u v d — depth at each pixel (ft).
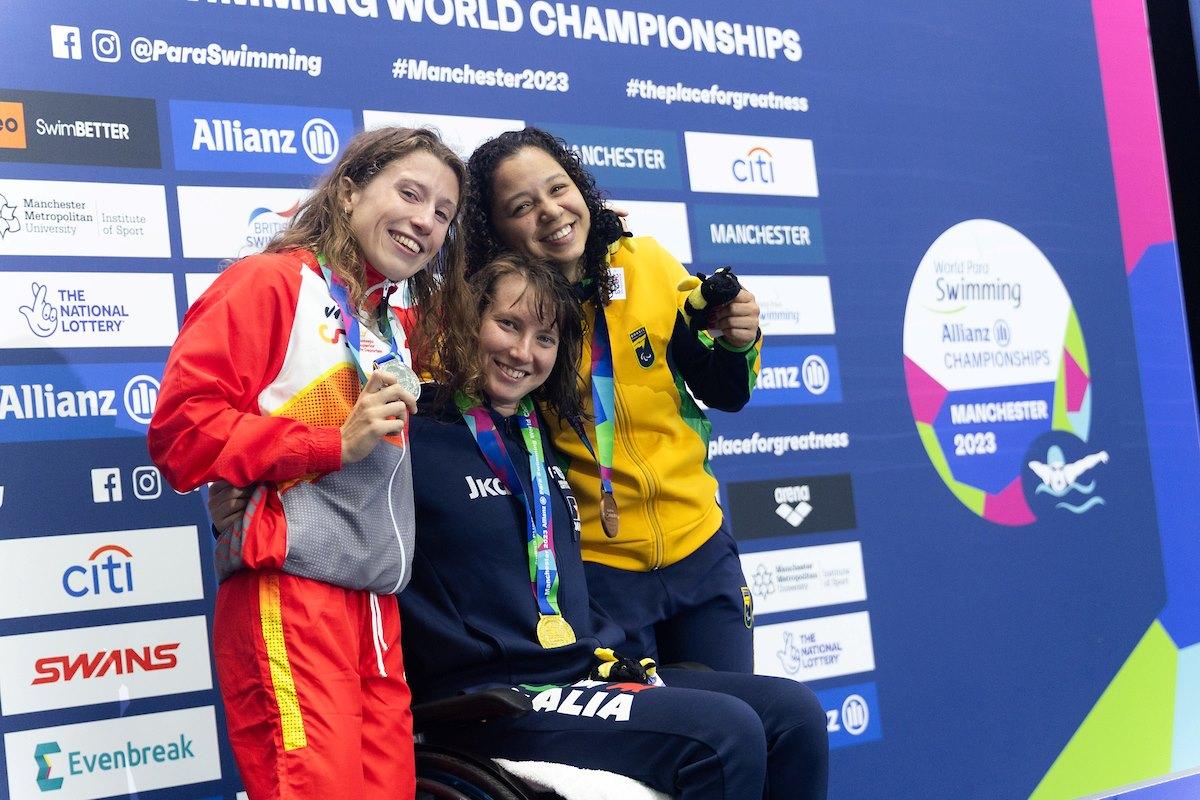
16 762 28.63
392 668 24.21
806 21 43.04
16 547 29.14
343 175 25.68
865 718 40.81
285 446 22.47
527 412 28.53
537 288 27.17
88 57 31.19
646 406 30.37
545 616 26.71
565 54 38.37
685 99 40.24
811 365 41.42
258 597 22.86
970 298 45.42
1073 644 45.78
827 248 42.34
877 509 42.14
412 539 24.75
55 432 29.86
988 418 45.16
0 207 29.76
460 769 24.17
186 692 30.60
